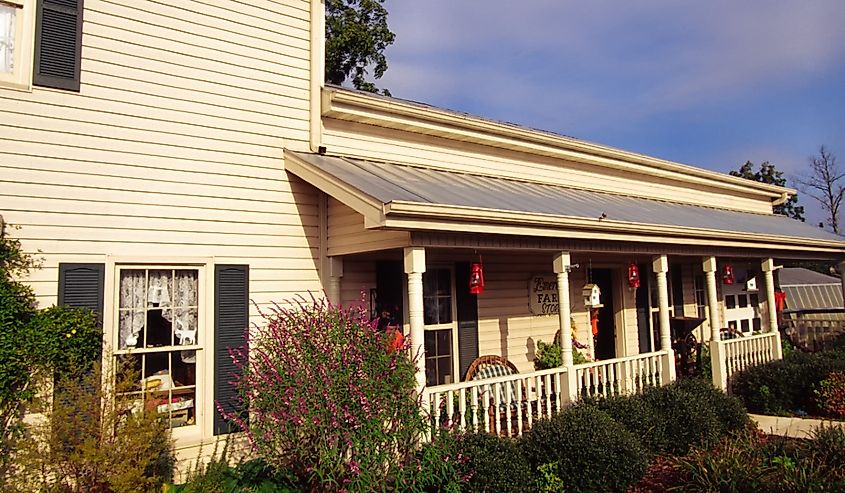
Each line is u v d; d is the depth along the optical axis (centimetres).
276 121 771
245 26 752
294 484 588
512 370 948
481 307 982
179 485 596
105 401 551
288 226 766
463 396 691
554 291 1106
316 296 780
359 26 2395
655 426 747
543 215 736
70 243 614
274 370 591
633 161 1280
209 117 715
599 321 1234
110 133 646
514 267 1046
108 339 623
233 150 730
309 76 805
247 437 646
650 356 945
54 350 561
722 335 1426
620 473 629
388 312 852
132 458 543
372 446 537
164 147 680
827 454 612
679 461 660
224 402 687
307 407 549
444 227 646
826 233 1545
